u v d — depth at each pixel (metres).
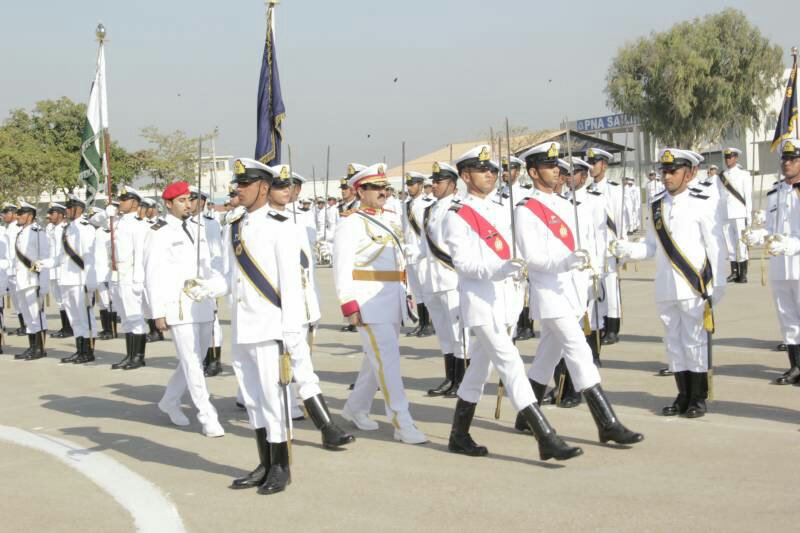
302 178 10.12
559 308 6.62
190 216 8.91
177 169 35.12
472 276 6.30
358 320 7.14
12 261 15.86
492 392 8.99
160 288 7.92
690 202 7.61
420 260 10.36
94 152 14.45
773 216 9.34
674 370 7.63
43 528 5.53
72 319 12.80
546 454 6.18
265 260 5.97
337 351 12.32
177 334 7.82
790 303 8.59
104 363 12.55
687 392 7.59
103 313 15.46
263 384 6.02
